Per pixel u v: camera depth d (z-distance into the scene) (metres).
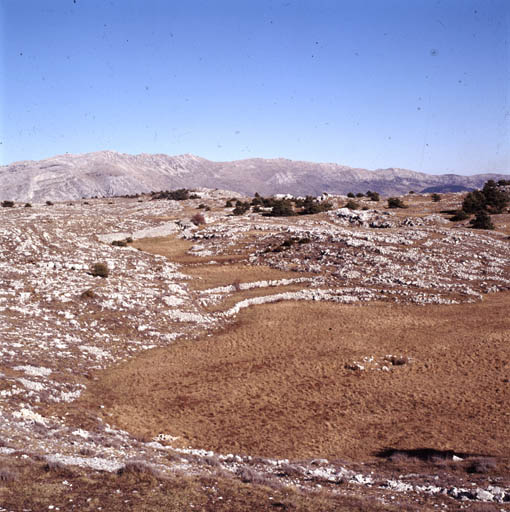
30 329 42.19
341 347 46.00
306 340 48.06
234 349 45.78
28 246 69.38
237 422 31.31
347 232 91.56
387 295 62.53
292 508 14.91
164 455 22.30
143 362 41.41
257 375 39.66
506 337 47.09
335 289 65.12
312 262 76.94
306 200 151.12
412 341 47.38
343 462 24.70
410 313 56.25
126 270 69.75
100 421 28.17
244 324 53.44
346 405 34.22
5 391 27.86
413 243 84.25
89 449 20.11
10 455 16.67
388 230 99.06
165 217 132.25
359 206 140.88
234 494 15.79
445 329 50.56
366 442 28.42
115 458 19.59
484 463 22.67
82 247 77.94
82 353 40.44
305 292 63.59
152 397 34.66
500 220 109.62
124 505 13.78
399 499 17.36
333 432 29.92
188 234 105.75
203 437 28.95
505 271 71.69
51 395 30.20
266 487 16.91
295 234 92.81
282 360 43.00
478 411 32.56
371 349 45.44
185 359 42.91
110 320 48.66
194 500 14.79
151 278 67.56
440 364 41.62
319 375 39.72
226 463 22.86
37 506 12.97
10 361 33.94
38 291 51.94
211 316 55.31
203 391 36.28
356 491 18.27
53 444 20.02
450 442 27.88
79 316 48.16
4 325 41.72
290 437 29.16
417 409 33.31
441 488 19.05
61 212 127.19
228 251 88.31
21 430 21.17
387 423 31.19
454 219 111.81
